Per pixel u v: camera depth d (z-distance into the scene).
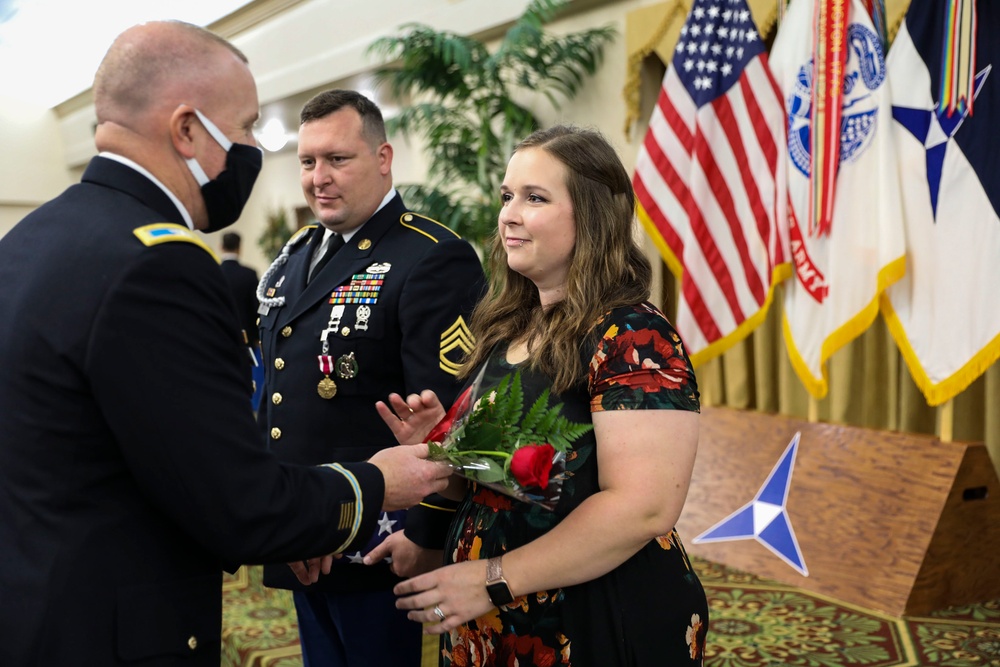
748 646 2.51
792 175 3.29
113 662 1.14
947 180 2.89
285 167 10.16
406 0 5.75
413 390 1.81
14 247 1.24
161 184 1.25
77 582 1.12
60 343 1.12
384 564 1.86
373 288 1.91
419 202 5.00
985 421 3.63
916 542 2.77
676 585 1.35
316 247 2.12
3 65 11.58
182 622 1.20
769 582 3.04
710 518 3.42
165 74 1.24
